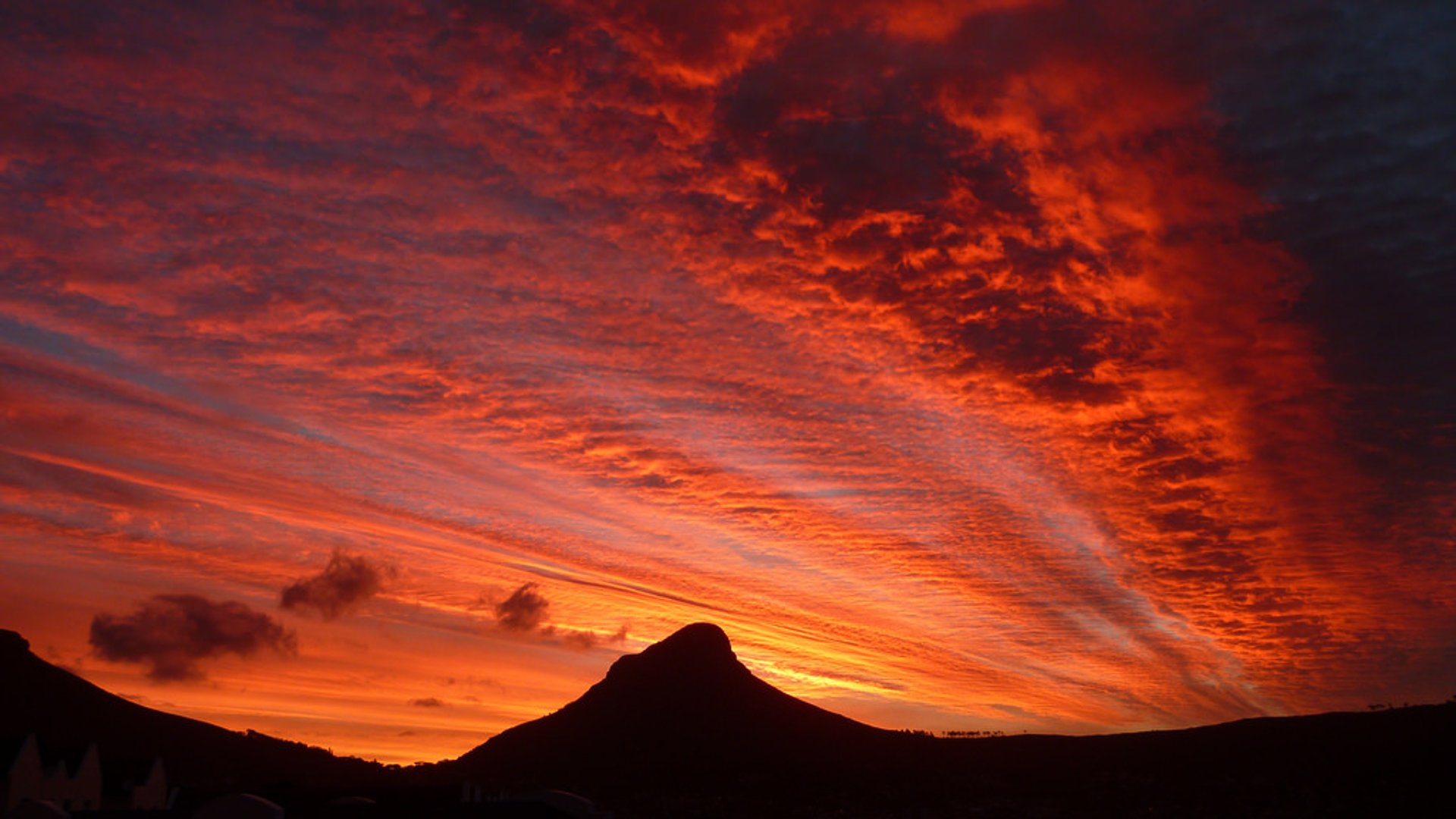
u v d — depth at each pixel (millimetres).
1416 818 73625
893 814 94438
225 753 129875
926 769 113312
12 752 60250
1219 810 82500
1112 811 86750
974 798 97875
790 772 119750
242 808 42281
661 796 111312
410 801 66000
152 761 74875
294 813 53719
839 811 97875
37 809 40062
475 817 57250
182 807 72938
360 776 133875
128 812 44812
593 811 62719
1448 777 81125
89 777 66625
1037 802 93062
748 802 106375
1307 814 78250
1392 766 86312
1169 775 96062
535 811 59094
